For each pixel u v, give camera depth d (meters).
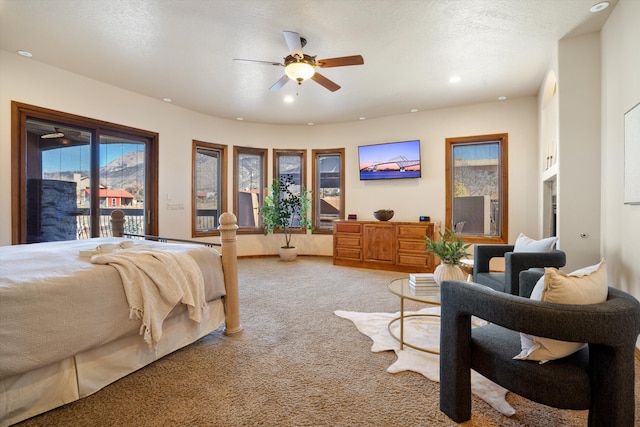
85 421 1.47
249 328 2.60
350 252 5.32
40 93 3.49
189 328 2.19
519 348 1.39
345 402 1.62
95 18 2.68
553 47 3.15
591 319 1.11
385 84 4.15
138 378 1.83
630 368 1.14
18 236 3.34
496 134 4.85
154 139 4.72
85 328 1.54
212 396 1.67
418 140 5.28
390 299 3.43
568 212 2.94
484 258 3.10
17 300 1.34
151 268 1.84
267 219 5.82
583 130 2.91
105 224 4.18
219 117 5.69
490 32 2.90
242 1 2.46
